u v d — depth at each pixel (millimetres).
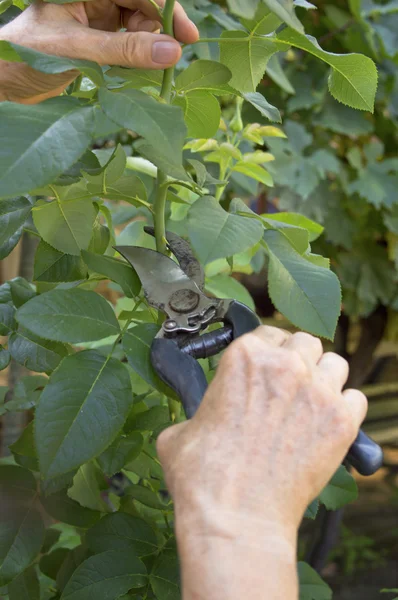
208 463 409
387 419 1899
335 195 1479
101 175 557
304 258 562
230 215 458
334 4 1478
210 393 447
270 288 479
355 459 482
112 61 503
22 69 579
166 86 520
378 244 1592
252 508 392
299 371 441
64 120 400
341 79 557
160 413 617
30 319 494
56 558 746
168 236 605
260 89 1451
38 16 531
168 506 624
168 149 399
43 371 634
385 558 2039
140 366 515
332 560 2037
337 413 436
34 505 622
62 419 469
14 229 567
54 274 625
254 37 543
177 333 534
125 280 565
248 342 458
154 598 587
